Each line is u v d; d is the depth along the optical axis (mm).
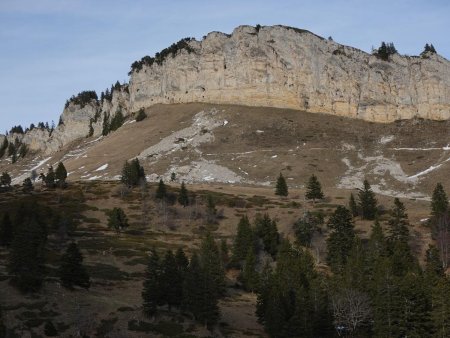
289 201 139250
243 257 103062
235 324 77938
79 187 151375
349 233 102000
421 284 75812
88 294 76938
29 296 71250
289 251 95062
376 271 79438
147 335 68750
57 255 94000
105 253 100375
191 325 73188
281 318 72188
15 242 73812
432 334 70688
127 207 135375
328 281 82688
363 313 74125
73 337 65000
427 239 112438
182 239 117250
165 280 76688
